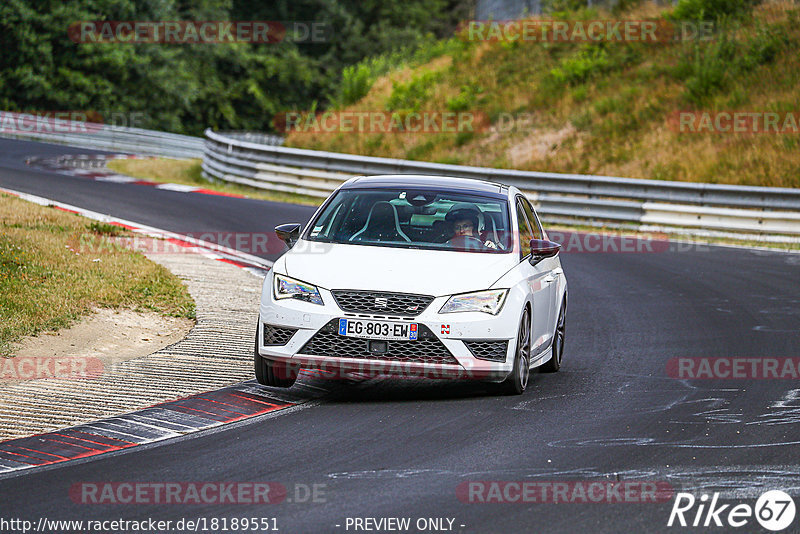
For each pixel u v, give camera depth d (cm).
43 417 2722
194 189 9812
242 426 2691
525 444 2525
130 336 3816
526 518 1958
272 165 10325
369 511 1991
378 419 2780
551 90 12369
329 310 2925
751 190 7925
